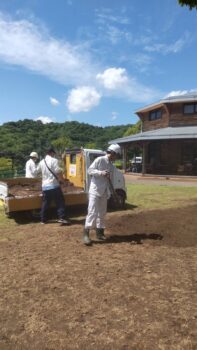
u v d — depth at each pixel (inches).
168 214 384.2
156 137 975.0
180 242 279.6
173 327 150.8
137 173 1130.7
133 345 139.1
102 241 284.5
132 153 1739.7
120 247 266.1
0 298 181.8
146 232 310.2
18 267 225.6
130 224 339.9
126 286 192.4
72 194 410.9
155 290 187.0
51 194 358.9
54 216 411.8
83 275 209.2
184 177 959.0
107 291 186.4
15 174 868.6
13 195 391.5
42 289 191.0
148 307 168.2
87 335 146.6
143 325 152.7
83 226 348.5
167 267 221.9
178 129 1047.0
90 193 274.8
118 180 439.2
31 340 144.4
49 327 153.4
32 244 280.8
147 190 664.4
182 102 1085.1
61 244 277.4
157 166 1124.5
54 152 367.9
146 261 233.0
